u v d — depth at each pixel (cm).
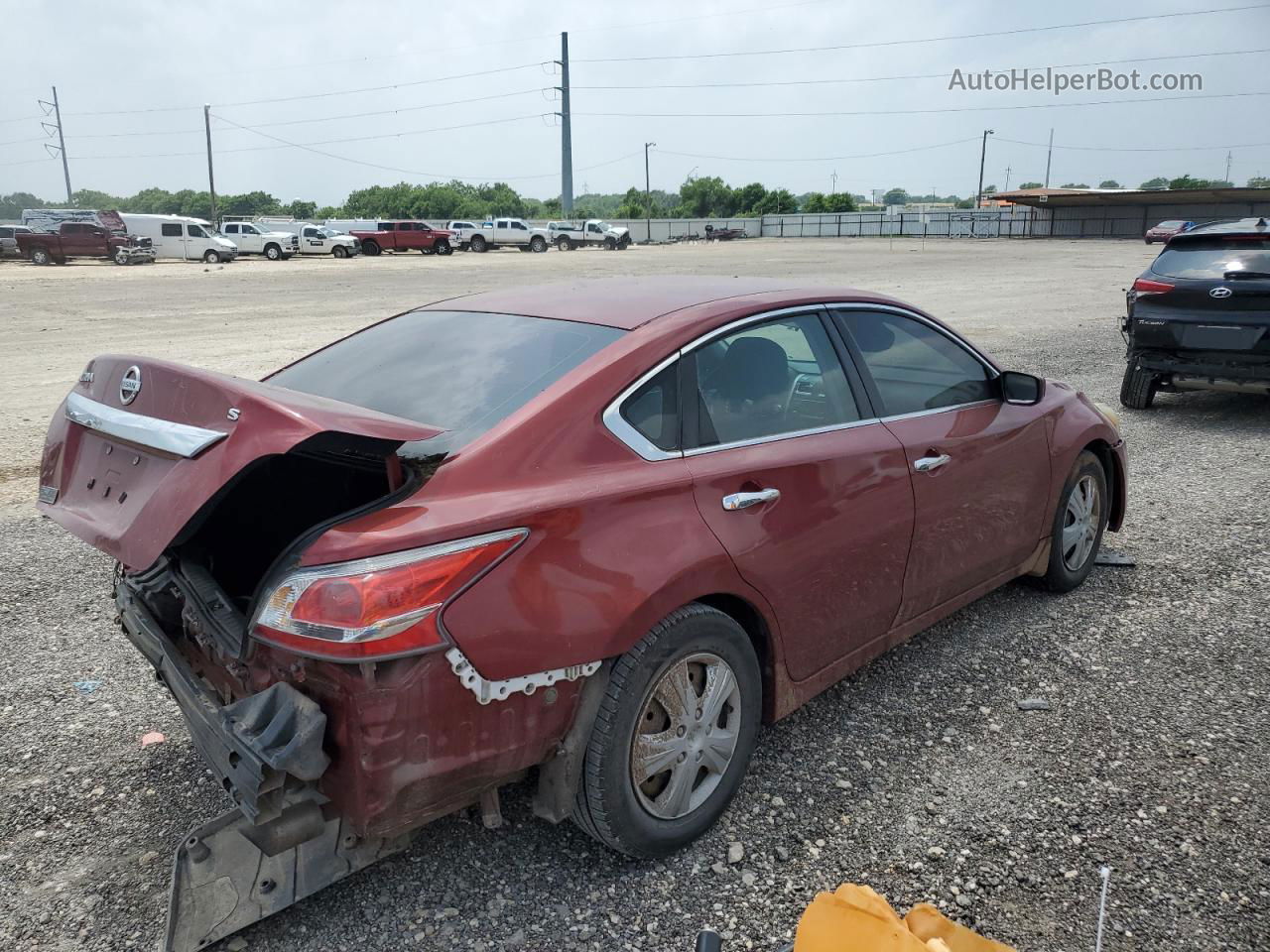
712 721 293
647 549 265
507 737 246
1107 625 451
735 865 288
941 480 369
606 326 310
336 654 218
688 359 300
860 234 8675
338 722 227
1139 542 562
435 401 291
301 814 232
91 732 362
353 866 264
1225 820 306
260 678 241
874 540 341
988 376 418
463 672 234
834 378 348
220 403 241
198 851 270
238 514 313
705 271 3572
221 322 1859
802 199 13125
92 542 253
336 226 5509
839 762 342
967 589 408
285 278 3244
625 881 282
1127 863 287
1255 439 824
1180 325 880
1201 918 264
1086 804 316
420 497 242
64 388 1145
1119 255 4775
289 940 257
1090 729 362
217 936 246
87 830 304
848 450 332
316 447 232
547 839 301
